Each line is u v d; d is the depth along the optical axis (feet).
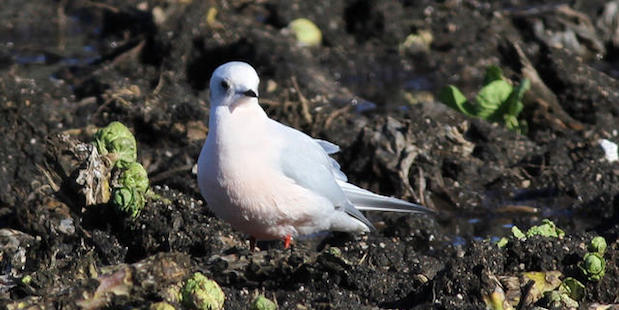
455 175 42.27
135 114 45.50
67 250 32.24
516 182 42.27
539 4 63.52
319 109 48.34
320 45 59.00
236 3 61.05
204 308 26.89
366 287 29.53
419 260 33.12
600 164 42.47
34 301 27.17
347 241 37.27
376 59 57.67
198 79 54.70
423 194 41.01
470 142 43.96
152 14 57.41
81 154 35.32
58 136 35.50
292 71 53.06
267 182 30.71
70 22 63.72
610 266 29.50
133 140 35.27
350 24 60.75
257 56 54.54
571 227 38.68
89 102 48.21
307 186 31.83
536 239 30.91
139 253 33.40
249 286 30.01
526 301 28.22
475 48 58.13
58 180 35.24
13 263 31.96
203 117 45.42
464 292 28.04
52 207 34.53
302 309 27.68
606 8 59.72
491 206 40.78
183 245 32.83
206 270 29.71
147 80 53.21
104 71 53.11
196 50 55.52
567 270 29.86
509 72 53.11
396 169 41.16
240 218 31.63
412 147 41.93
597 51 58.54
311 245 37.24
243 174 30.40
